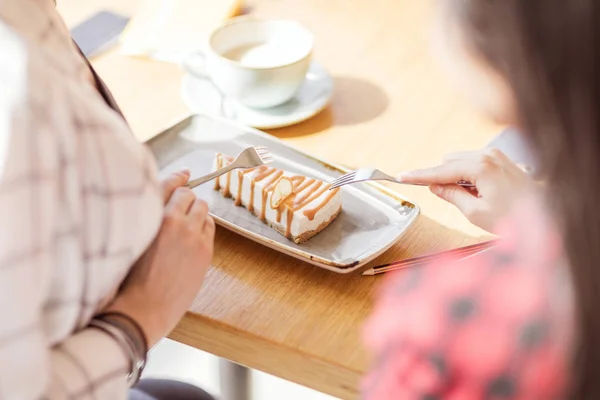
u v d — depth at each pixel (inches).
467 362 22.0
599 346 16.6
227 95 40.3
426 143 37.7
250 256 32.2
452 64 17.8
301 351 29.1
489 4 15.9
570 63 14.6
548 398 20.9
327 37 44.5
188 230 28.5
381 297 30.8
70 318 24.5
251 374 43.9
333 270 31.1
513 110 17.1
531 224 21.8
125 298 27.1
